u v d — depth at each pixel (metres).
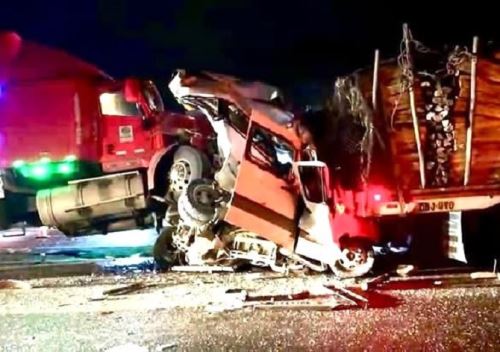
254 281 9.91
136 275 10.88
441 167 9.66
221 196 10.27
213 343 7.07
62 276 11.21
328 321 7.68
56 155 13.11
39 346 7.27
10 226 16.70
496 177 9.71
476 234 10.67
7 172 13.27
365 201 9.62
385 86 9.63
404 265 10.37
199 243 10.61
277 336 7.20
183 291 9.49
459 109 9.61
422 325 7.34
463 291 8.80
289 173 9.90
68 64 13.51
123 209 12.63
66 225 12.89
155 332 7.57
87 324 8.05
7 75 13.19
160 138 12.62
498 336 6.84
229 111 10.02
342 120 9.95
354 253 9.68
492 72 9.62
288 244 9.94
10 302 9.41
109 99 12.96
